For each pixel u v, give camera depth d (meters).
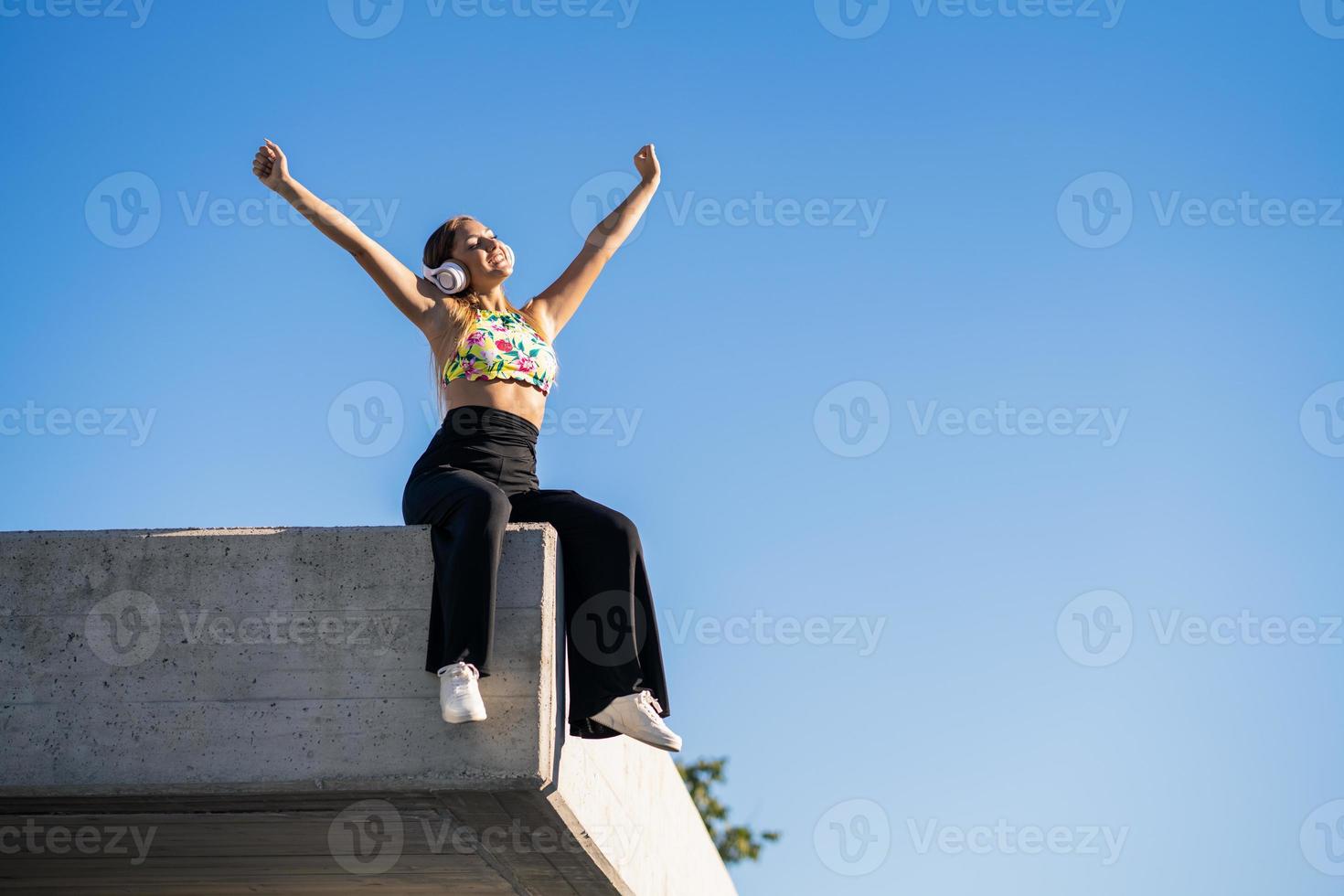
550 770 4.07
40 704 4.21
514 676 4.10
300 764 4.07
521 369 4.81
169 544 4.34
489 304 5.05
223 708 4.16
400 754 4.06
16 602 4.31
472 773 4.02
